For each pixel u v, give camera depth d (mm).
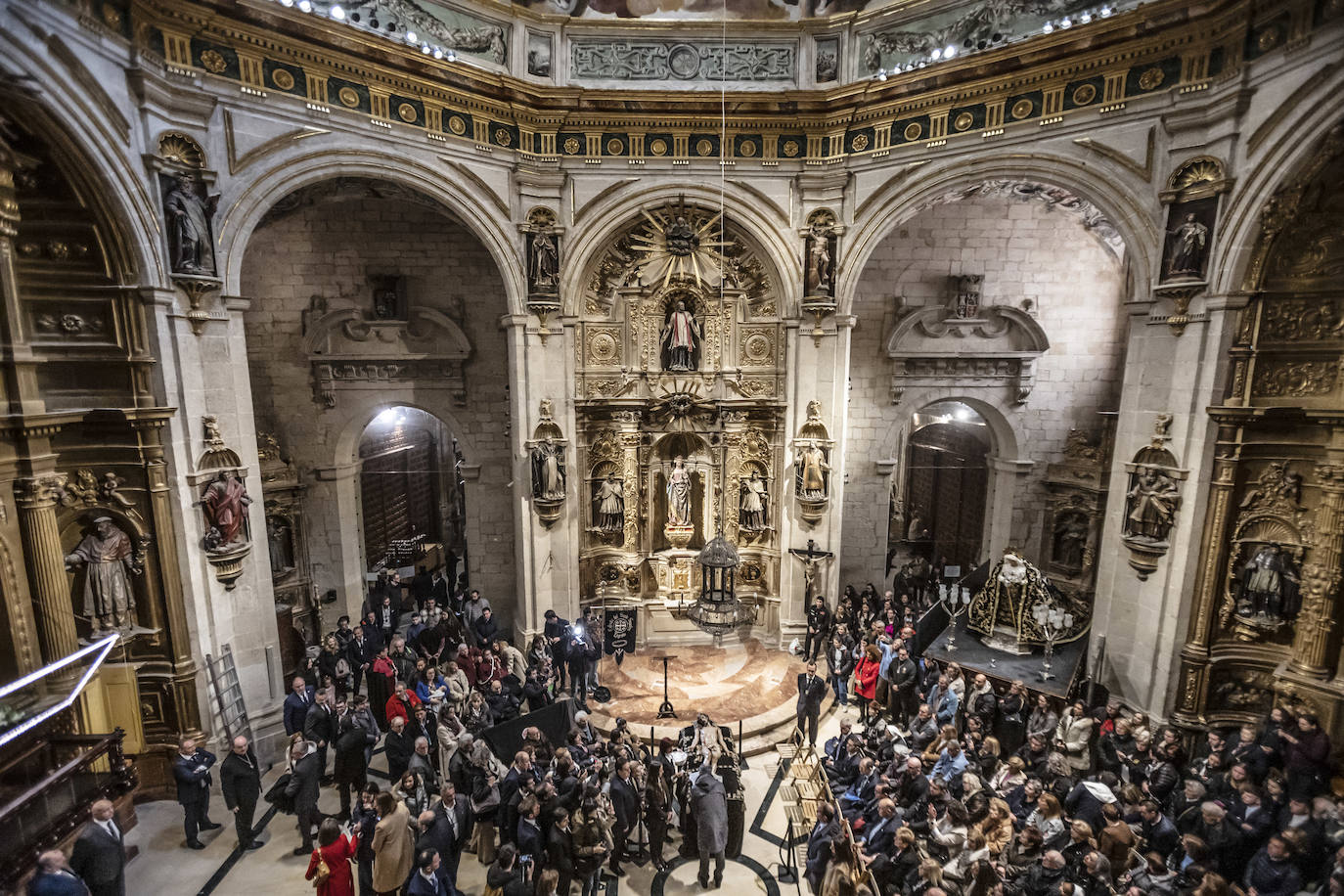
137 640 11328
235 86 11359
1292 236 10844
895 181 14719
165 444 11031
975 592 17281
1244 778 8945
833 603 16703
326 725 11227
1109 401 18672
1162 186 11906
